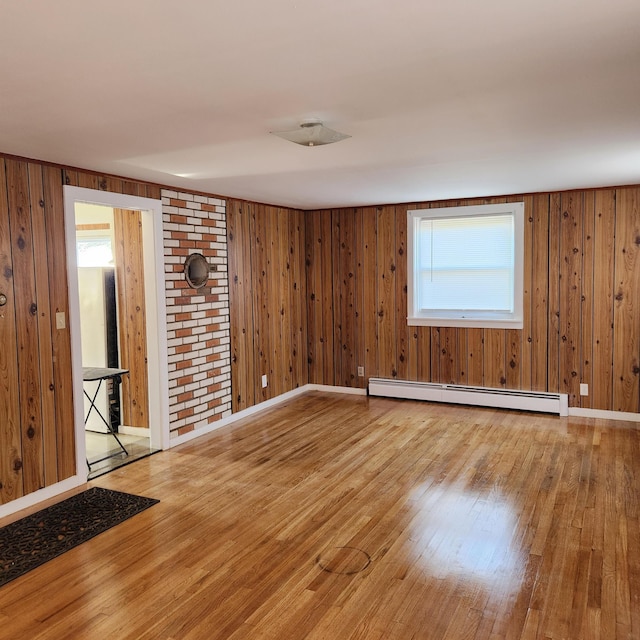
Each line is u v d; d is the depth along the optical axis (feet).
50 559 9.40
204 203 16.67
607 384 17.39
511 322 18.44
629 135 10.25
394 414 18.40
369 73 6.89
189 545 9.82
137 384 16.84
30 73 6.67
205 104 8.00
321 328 21.98
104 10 5.09
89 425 17.37
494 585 8.43
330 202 19.43
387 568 8.95
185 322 15.97
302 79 7.07
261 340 19.47
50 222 11.97
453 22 5.49
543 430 16.30
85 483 12.80
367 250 20.77
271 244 19.94
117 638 7.34
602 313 17.28
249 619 7.69
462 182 15.42
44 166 11.81
